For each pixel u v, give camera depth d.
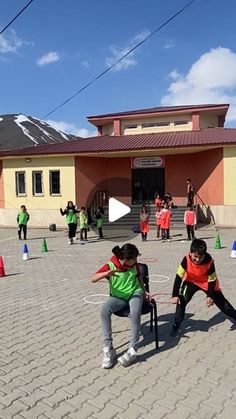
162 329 5.71
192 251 5.12
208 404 3.67
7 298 7.78
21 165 23.20
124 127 26.64
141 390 3.96
